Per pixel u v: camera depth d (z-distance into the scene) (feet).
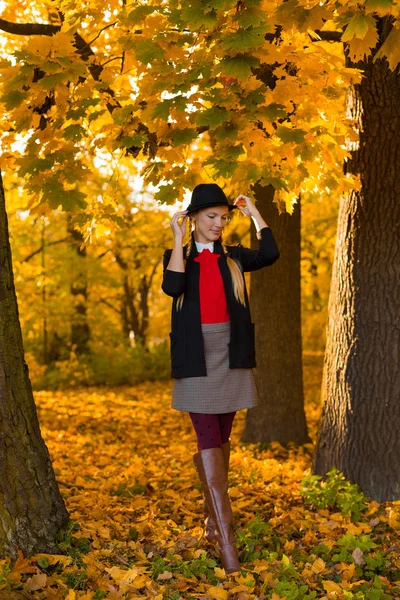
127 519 12.91
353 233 15.58
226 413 11.02
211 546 11.37
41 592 9.15
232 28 11.97
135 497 15.33
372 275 15.30
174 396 10.93
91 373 49.57
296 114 14.19
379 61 14.69
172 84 12.32
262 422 24.99
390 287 15.15
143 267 57.82
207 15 10.93
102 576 9.76
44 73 13.75
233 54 11.55
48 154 13.89
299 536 12.59
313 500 14.44
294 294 24.80
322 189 15.55
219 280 10.92
